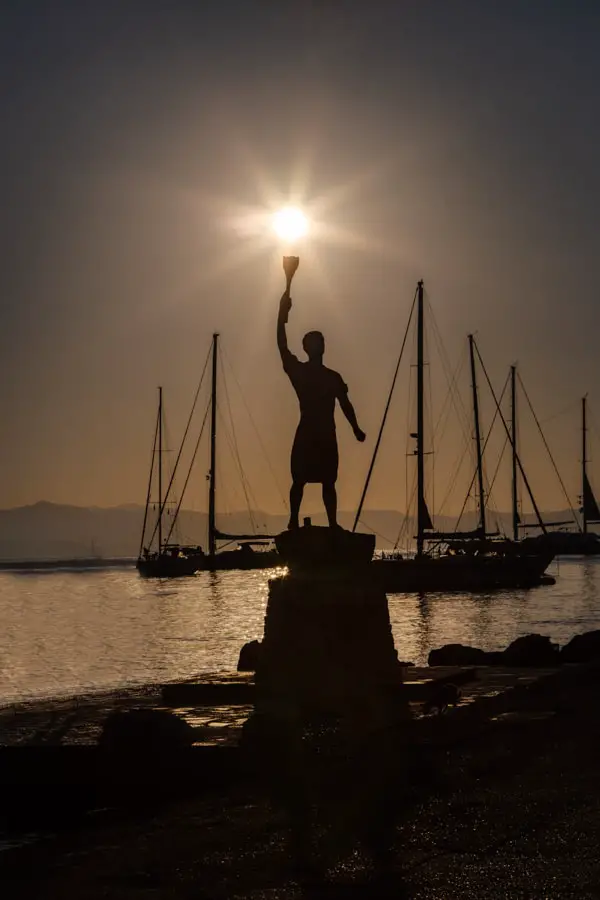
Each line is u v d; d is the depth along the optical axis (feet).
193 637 175.01
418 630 173.27
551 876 28.53
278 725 46.68
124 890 28.78
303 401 61.36
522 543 306.96
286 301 62.18
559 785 39.42
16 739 48.98
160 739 45.83
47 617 229.25
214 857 31.89
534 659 79.87
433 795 38.83
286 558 60.39
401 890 27.96
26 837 40.24
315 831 34.63
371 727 49.24
